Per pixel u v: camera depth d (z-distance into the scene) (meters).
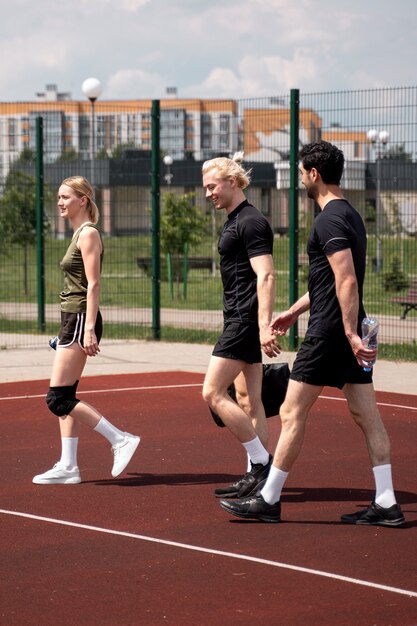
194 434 9.78
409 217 16.64
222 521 6.82
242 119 17.11
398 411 11.04
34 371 14.06
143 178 20.20
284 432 6.73
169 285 29.20
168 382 12.99
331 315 6.50
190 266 33.88
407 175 16.55
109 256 27.09
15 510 7.10
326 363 6.56
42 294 19.39
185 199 32.50
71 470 7.90
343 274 6.32
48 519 6.87
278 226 17.61
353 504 7.27
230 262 7.23
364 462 8.61
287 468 6.77
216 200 7.25
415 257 25.34
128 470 8.34
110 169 20.09
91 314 7.71
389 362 14.95
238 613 5.12
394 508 6.68
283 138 16.62
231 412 7.24
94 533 6.54
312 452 8.99
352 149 16.92
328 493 7.58
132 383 12.91
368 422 6.69
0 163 21.58
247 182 7.28
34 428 10.07
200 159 26.69
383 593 5.41
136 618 5.05
